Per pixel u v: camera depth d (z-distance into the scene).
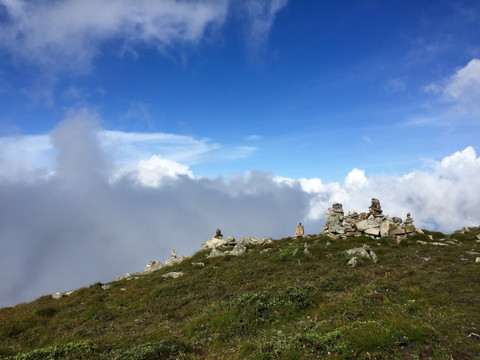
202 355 10.98
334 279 17.83
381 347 8.88
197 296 20.06
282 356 9.27
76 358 11.73
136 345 13.05
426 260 21.38
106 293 26.56
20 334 17.30
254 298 14.88
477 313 11.14
